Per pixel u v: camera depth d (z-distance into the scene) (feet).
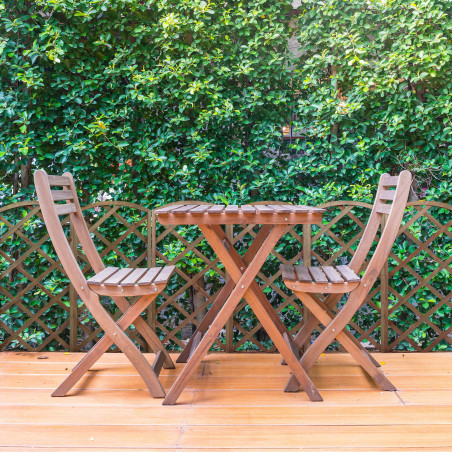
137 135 9.49
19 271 9.28
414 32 9.05
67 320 8.73
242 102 9.48
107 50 9.39
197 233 9.03
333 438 5.08
